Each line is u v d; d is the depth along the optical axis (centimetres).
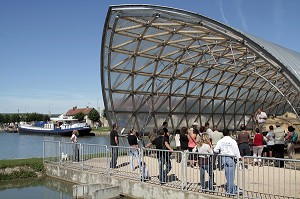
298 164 1933
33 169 2203
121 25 2105
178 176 1514
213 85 3167
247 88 3484
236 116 3750
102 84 2555
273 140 1947
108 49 2338
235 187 1302
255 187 1366
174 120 3141
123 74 2569
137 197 1538
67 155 2148
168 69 2700
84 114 16450
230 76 3094
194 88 3059
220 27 1570
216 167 1381
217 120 3556
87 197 1576
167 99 2980
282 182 1451
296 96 3966
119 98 2675
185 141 1842
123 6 1922
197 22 1658
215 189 1334
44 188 1906
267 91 3731
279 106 4241
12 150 4900
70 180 1997
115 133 1980
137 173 1633
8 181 2067
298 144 2672
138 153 1706
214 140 1902
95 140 7906
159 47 2406
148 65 2586
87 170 1908
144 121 2908
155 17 1823
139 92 2767
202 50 2453
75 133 2375
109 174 1753
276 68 1447
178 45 2384
